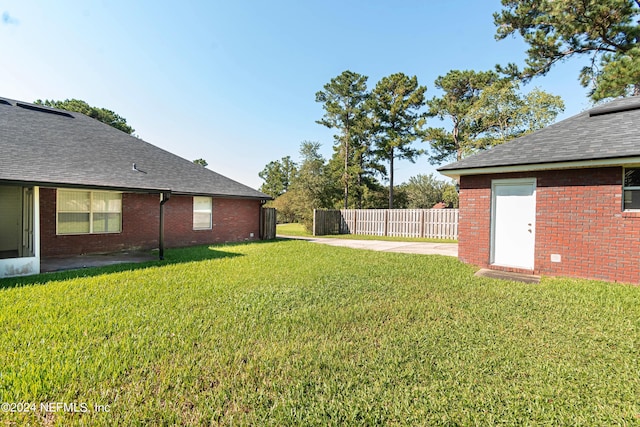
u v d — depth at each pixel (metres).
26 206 7.85
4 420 2.03
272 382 2.50
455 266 7.58
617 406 2.25
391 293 5.12
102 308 4.20
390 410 2.18
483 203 7.71
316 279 6.07
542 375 2.64
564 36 12.83
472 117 19.69
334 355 2.94
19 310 4.05
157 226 10.91
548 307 4.43
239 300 4.65
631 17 11.31
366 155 29.11
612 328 3.65
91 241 9.41
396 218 17.84
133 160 11.08
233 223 13.55
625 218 5.90
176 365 2.73
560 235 6.61
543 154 6.80
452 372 2.67
